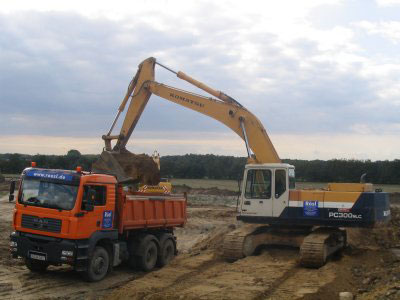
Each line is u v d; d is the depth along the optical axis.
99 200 12.17
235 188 54.03
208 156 73.62
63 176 11.74
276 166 14.62
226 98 18.14
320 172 53.28
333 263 13.19
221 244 16.58
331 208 13.97
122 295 10.11
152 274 12.13
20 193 12.10
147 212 14.10
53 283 11.65
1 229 20.52
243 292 9.76
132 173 17.25
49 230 11.52
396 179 53.31
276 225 14.97
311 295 9.75
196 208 34.19
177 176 70.75
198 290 9.93
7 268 13.08
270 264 12.94
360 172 53.53
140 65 19.33
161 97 18.91
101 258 12.17
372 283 11.13
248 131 17.72
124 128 19.19
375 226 13.66
